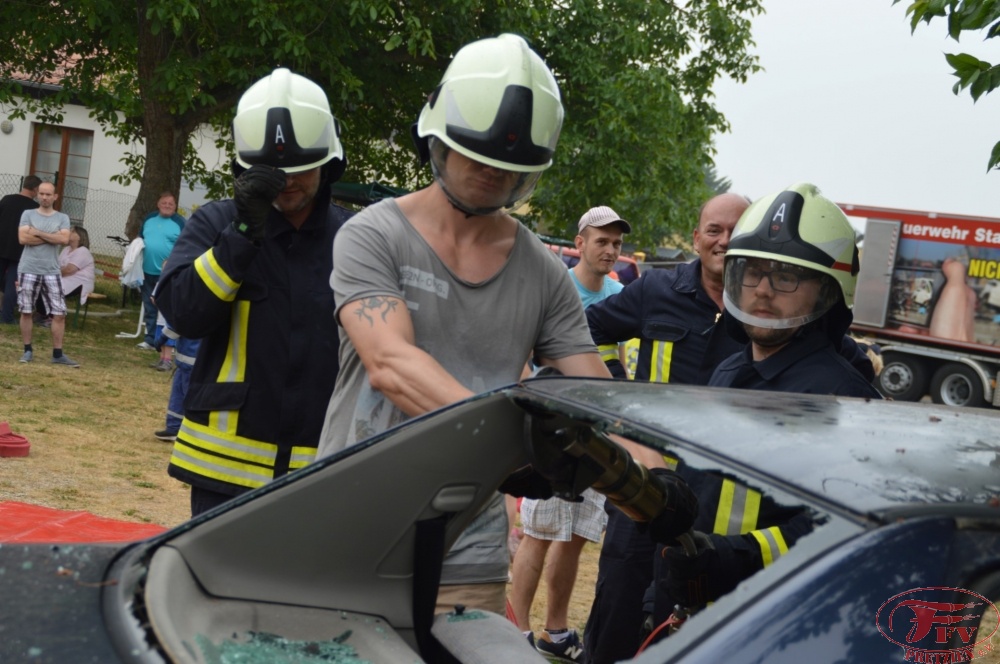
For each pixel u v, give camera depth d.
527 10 14.34
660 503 2.17
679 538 2.21
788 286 2.66
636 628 3.42
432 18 13.96
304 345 3.23
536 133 2.36
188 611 1.76
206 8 12.54
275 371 3.21
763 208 2.70
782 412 1.79
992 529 1.37
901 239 17.72
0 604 1.58
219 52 12.91
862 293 17.95
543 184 16.28
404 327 2.39
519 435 2.07
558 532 4.55
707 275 4.00
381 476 2.00
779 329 2.68
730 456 1.51
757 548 2.24
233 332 3.23
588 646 3.56
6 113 24.53
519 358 2.61
